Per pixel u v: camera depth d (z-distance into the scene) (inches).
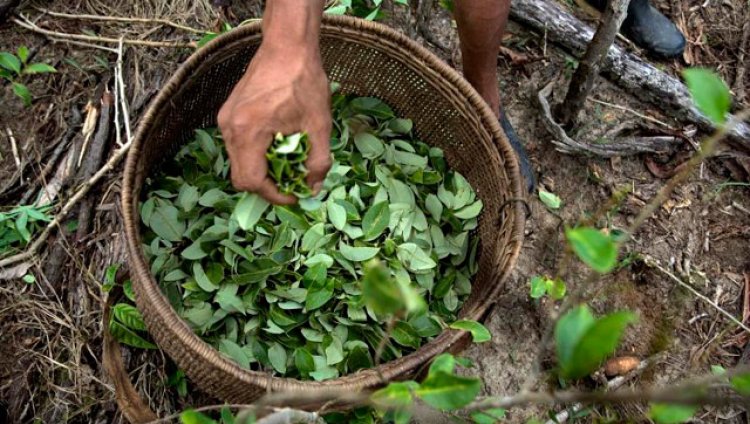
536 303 58.4
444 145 57.3
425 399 25.0
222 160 52.3
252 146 35.9
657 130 66.1
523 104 66.3
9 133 58.0
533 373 26.8
